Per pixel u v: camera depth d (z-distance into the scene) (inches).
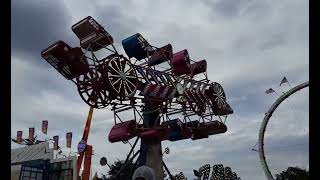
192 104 1913.1
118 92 1502.2
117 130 1540.4
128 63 1574.8
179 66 1827.0
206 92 2052.2
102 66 1472.7
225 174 2313.0
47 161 2731.3
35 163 2778.1
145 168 1175.0
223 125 1934.1
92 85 1472.7
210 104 2020.2
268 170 2506.2
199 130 1903.3
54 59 1441.9
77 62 1450.5
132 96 1551.4
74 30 1520.7
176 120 1748.3
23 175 2568.9
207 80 2039.9
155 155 1603.1
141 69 1658.5
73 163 2600.9
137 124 1578.5
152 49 1701.5
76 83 1524.4
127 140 1523.1
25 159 2928.2
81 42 1519.4
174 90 1743.4
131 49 1638.8
